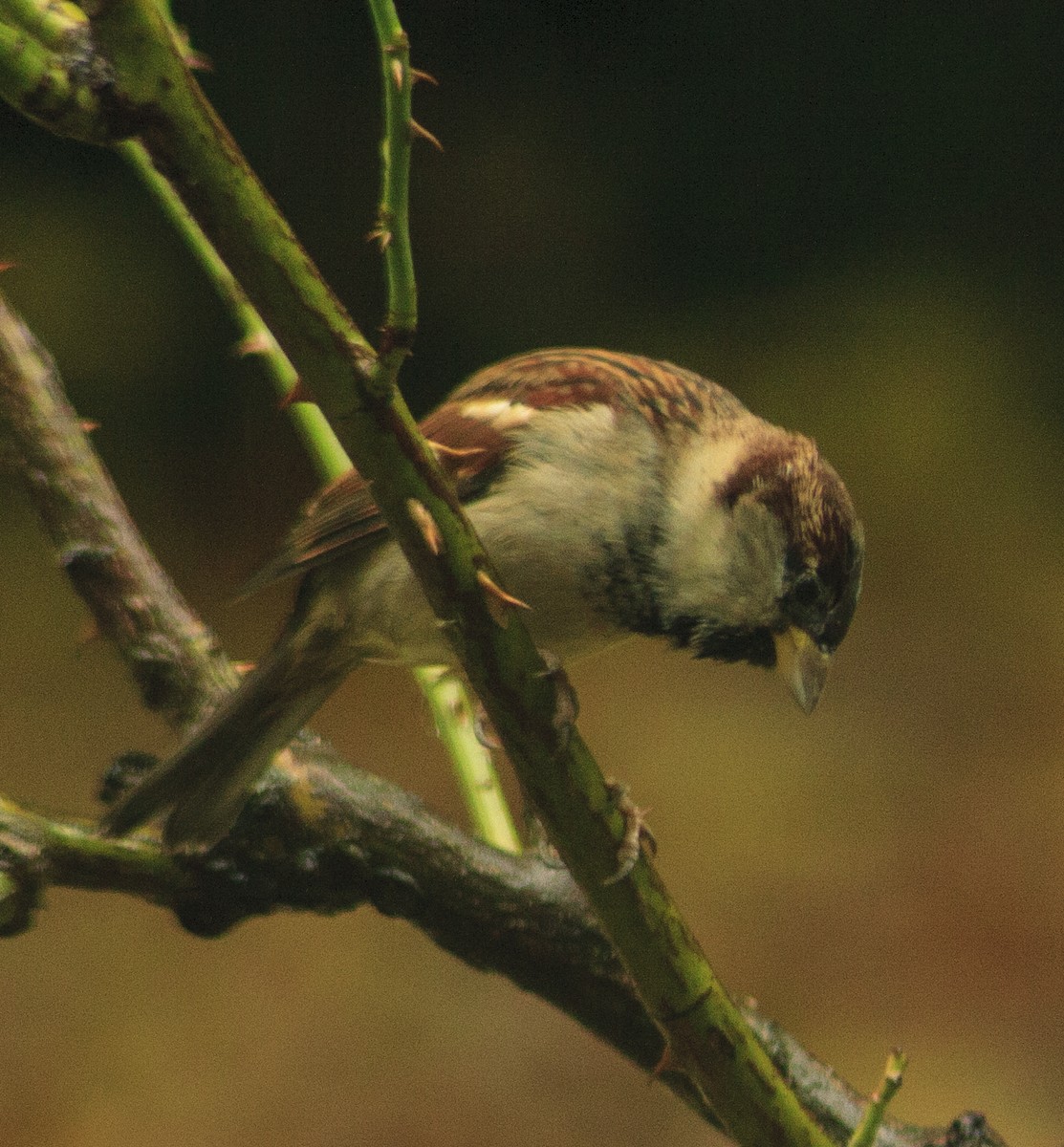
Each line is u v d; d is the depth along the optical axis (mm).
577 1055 10953
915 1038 10914
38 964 11562
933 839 12695
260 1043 11008
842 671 14883
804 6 18562
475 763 3525
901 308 17969
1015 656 14938
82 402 16688
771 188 18531
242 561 16109
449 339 17922
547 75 18578
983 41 18406
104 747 13578
